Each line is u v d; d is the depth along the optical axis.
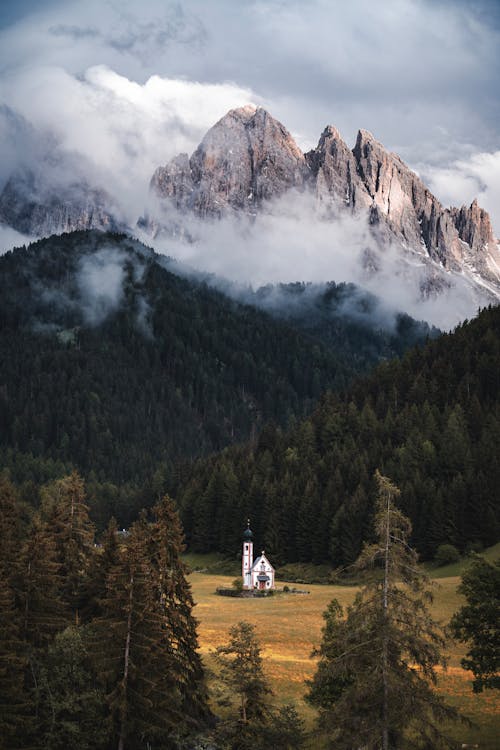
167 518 55.00
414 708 32.28
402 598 33.59
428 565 152.38
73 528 72.25
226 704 44.34
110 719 45.28
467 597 47.62
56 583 53.06
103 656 46.09
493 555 145.25
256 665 44.81
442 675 68.12
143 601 46.88
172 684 49.53
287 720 43.81
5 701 44.44
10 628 45.38
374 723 32.62
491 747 49.81
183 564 54.66
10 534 61.41
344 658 33.78
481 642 47.19
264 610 110.50
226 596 134.50
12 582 50.69
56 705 45.38
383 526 34.03
